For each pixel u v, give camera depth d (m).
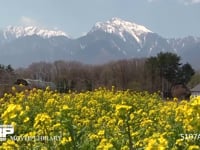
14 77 48.94
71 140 9.13
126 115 9.48
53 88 51.69
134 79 103.81
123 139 10.32
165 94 72.69
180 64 101.19
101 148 9.21
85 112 17.27
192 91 82.12
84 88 62.81
